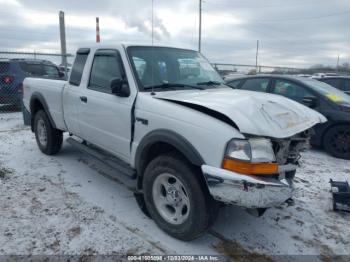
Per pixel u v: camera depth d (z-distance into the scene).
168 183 3.24
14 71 10.27
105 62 4.10
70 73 4.88
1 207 3.80
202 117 2.88
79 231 3.34
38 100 5.68
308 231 3.50
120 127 3.72
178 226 3.13
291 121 3.01
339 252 3.15
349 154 6.12
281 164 3.06
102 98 4.00
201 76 4.22
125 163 4.00
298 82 6.88
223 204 3.05
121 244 3.14
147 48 4.00
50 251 3.00
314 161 6.02
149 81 3.66
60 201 4.01
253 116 2.79
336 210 3.95
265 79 7.39
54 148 5.67
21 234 3.25
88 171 5.07
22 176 4.81
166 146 3.25
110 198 4.14
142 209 3.63
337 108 6.25
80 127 4.59
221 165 2.71
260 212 2.95
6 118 9.65
